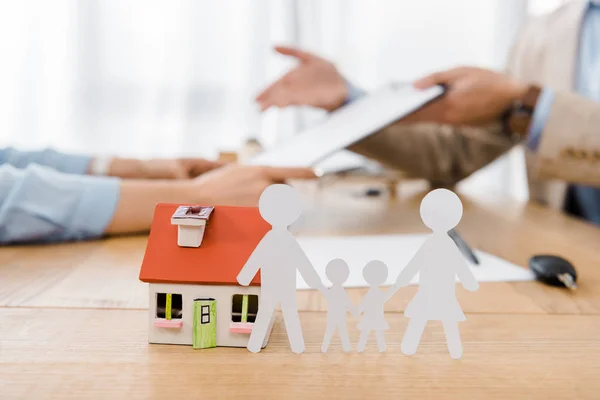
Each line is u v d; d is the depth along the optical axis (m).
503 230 0.80
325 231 0.76
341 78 1.13
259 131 1.72
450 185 1.31
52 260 0.57
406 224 0.82
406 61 1.72
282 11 1.68
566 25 1.25
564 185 1.17
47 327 0.39
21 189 0.62
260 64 1.70
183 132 1.70
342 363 0.34
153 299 0.36
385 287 0.48
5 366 0.32
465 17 1.70
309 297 0.47
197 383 0.31
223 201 0.70
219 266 0.36
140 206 0.67
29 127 1.65
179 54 1.68
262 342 0.36
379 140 1.16
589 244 0.71
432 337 0.39
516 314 0.44
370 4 1.69
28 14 1.60
